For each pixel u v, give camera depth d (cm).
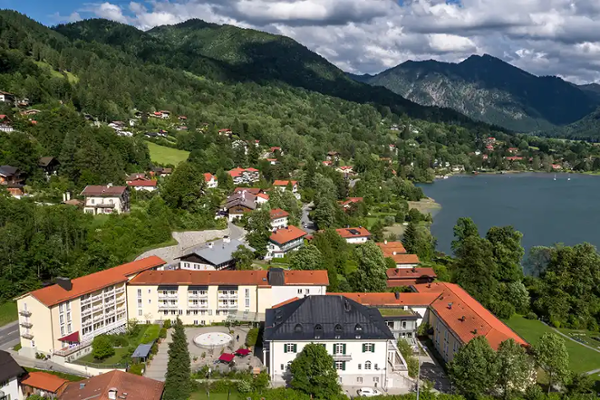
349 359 8662
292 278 11031
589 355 10294
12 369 7631
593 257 12731
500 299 12962
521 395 8019
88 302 9781
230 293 10800
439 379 8900
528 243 19600
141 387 7350
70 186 16600
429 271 13812
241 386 8050
